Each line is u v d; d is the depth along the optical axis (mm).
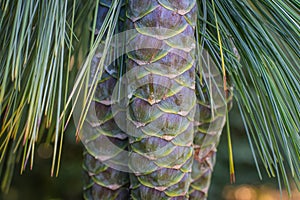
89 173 577
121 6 562
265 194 1658
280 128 558
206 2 583
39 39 529
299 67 565
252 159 1372
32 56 584
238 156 1355
